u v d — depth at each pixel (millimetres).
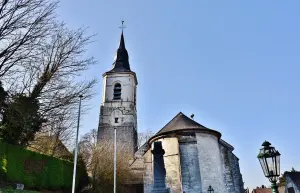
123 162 25812
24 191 13844
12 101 13969
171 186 21141
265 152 5977
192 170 21375
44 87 15883
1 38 12695
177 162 21797
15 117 14672
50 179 18516
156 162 6141
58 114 16547
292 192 33188
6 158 15109
